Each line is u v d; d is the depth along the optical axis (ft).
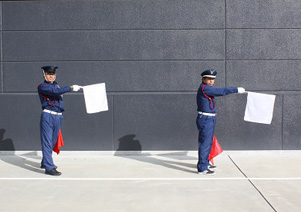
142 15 23.45
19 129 23.66
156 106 23.52
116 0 23.48
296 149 23.43
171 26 23.43
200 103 18.72
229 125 23.47
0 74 23.70
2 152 23.68
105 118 23.61
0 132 23.67
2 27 23.61
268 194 15.43
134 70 23.61
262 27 23.29
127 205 14.20
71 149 23.66
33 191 16.01
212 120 18.71
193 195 15.37
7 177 18.35
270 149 23.47
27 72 23.72
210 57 23.43
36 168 20.27
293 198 14.90
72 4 23.52
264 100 18.70
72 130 23.66
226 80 23.45
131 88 23.62
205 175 18.57
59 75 23.66
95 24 23.54
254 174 18.75
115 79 23.63
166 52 23.49
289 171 19.35
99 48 23.59
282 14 23.21
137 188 16.39
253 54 23.36
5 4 23.54
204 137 18.69
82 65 23.67
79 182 17.40
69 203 14.44
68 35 23.59
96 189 16.26
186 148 23.56
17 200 14.82
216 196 15.21
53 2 23.50
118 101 23.56
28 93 23.76
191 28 23.41
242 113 23.43
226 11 23.29
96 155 23.62
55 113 18.95
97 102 19.17
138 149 23.62
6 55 23.67
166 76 23.56
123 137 23.63
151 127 23.56
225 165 20.80
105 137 23.67
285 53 23.32
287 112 23.34
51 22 23.56
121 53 23.58
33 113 23.67
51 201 14.69
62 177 18.31
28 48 23.65
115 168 20.20
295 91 23.48
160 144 23.58
